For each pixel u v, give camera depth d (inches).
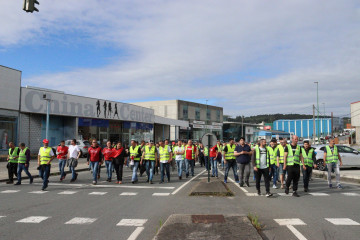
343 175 602.9
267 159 414.0
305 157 450.9
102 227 258.2
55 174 705.0
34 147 1182.3
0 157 1032.8
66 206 344.8
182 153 627.2
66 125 1334.9
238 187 500.7
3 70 1053.8
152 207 338.3
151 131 2037.4
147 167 561.6
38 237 231.3
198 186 445.1
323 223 266.7
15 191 456.8
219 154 827.4
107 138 1584.6
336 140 2340.1
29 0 377.4
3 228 255.8
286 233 236.8
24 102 1127.6
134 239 226.2
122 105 1643.7
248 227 237.1
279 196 411.8
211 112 3383.4
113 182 572.1
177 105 2842.0
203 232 225.5
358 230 245.1
